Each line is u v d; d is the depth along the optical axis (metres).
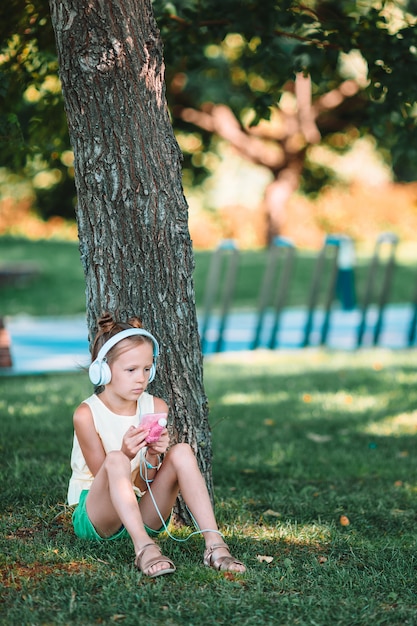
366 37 7.20
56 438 7.98
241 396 10.41
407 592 4.45
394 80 7.18
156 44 5.00
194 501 4.74
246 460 7.50
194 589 4.33
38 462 6.89
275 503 6.06
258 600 4.23
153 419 4.66
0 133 6.70
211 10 7.41
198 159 26.80
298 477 6.98
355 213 31.50
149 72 4.96
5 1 6.84
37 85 7.58
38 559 4.66
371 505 6.07
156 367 5.23
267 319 18.22
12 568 4.54
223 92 22.06
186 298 5.23
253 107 7.70
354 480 6.93
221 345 13.93
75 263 24.55
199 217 31.75
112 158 4.96
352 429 8.82
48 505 5.62
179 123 25.41
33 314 19.33
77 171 5.08
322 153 29.34
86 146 4.99
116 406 4.88
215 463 7.39
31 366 12.89
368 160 30.55
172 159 5.10
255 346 14.34
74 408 9.45
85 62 4.86
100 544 4.86
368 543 5.19
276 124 27.84
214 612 4.10
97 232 5.09
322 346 14.59
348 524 5.61
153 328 5.17
